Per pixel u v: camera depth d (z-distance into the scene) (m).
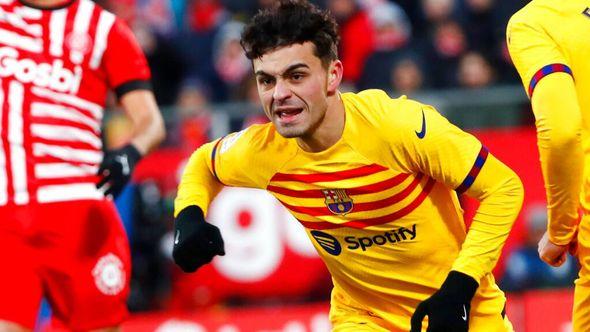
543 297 27.78
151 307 29.16
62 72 15.95
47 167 15.74
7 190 15.57
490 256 13.83
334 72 13.58
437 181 14.12
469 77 33.81
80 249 15.87
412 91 33.50
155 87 35.47
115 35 16.38
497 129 30.81
